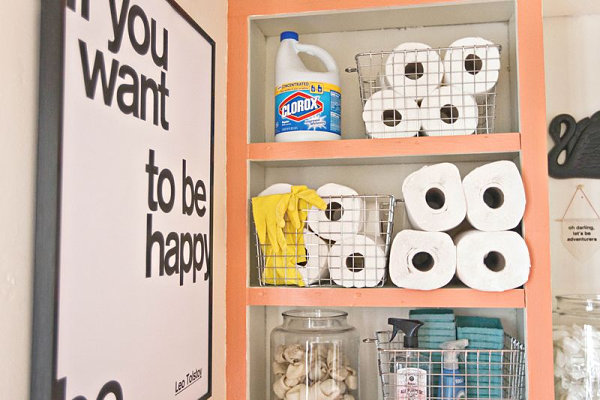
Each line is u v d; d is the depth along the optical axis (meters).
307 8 1.24
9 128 0.54
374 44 1.38
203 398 1.02
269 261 1.19
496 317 1.29
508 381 1.16
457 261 1.10
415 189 1.11
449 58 1.18
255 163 1.30
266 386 1.35
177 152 0.91
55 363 0.57
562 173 1.35
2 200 0.53
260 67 1.36
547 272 1.09
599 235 1.33
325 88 1.23
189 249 0.96
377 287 1.14
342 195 1.17
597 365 1.13
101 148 0.66
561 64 1.37
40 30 0.58
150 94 0.81
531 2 1.16
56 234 0.57
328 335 1.15
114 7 0.70
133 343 0.74
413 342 1.13
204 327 1.03
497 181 1.10
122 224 0.71
